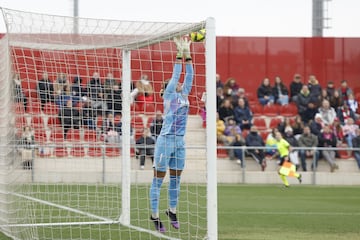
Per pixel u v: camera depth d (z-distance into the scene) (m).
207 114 25.81
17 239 28.31
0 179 32.78
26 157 31.16
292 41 85.44
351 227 33.81
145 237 29.66
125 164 34.03
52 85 34.06
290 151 67.00
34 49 33.38
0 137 33.19
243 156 65.50
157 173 30.11
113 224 33.69
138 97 48.31
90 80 36.09
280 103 78.69
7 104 30.53
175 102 29.70
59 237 29.41
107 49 35.69
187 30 27.94
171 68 39.44
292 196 52.47
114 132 49.09
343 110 76.19
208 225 25.81
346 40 86.12
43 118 38.97
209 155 25.78
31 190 33.16
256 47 85.06
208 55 25.73
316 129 70.25
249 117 72.62
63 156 47.19
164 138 29.80
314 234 31.27
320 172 66.12
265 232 31.88
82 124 40.12
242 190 57.88
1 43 32.97
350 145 71.44
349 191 57.91
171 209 30.23
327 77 86.06
